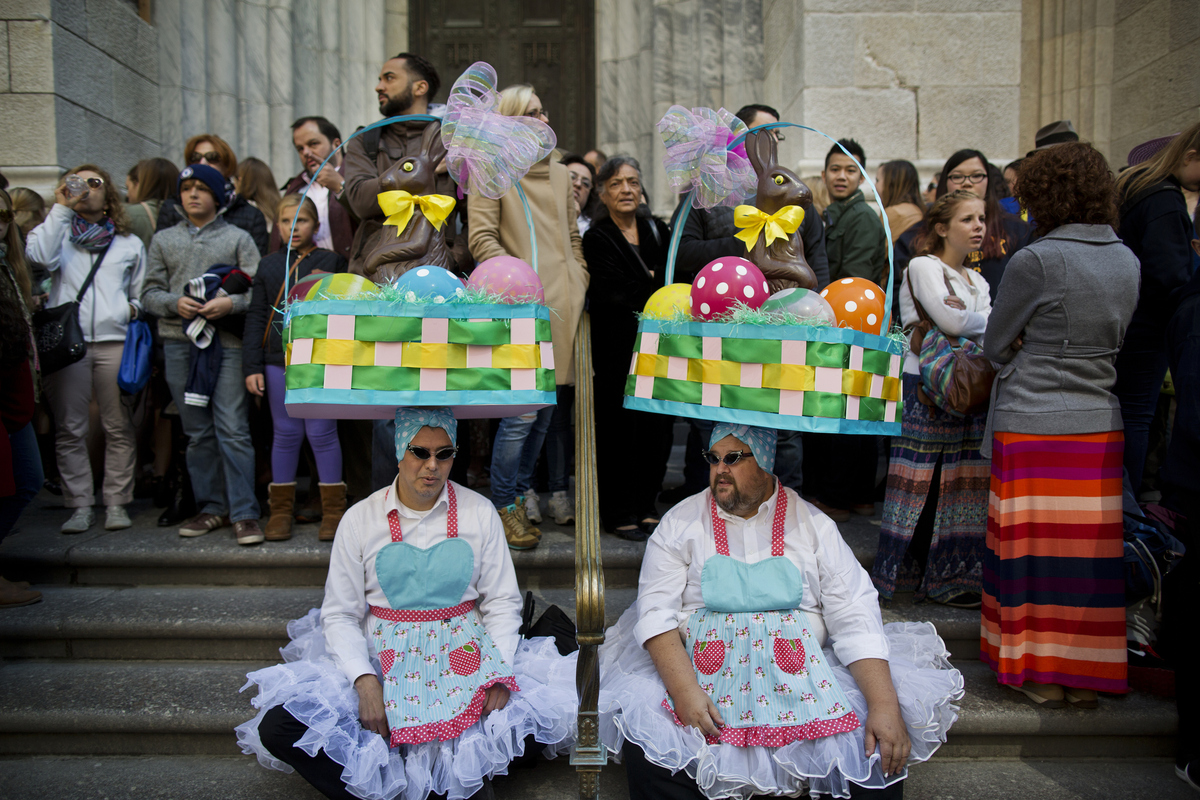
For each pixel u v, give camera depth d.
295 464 3.55
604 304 3.44
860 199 4.09
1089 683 2.60
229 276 3.59
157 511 4.12
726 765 2.09
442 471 2.31
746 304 2.12
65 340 3.57
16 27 4.88
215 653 2.98
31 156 4.94
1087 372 2.60
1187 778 2.47
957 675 2.31
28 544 3.46
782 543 2.35
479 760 2.15
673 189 2.51
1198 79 5.38
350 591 2.35
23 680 2.82
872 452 3.96
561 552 3.32
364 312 2.05
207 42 6.30
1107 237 2.62
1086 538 2.60
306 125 4.26
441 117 2.43
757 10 6.54
